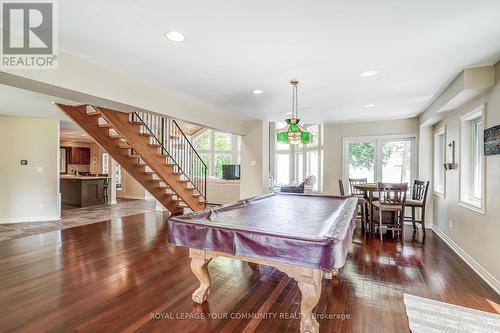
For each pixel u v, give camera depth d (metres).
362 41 2.35
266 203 3.51
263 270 3.04
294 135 3.54
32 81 2.43
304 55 2.65
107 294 2.45
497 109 2.77
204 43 2.41
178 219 2.25
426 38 2.28
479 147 3.58
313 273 1.83
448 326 2.02
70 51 2.58
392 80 3.33
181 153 6.36
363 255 3.66
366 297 2.47
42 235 4.49
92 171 10.66
